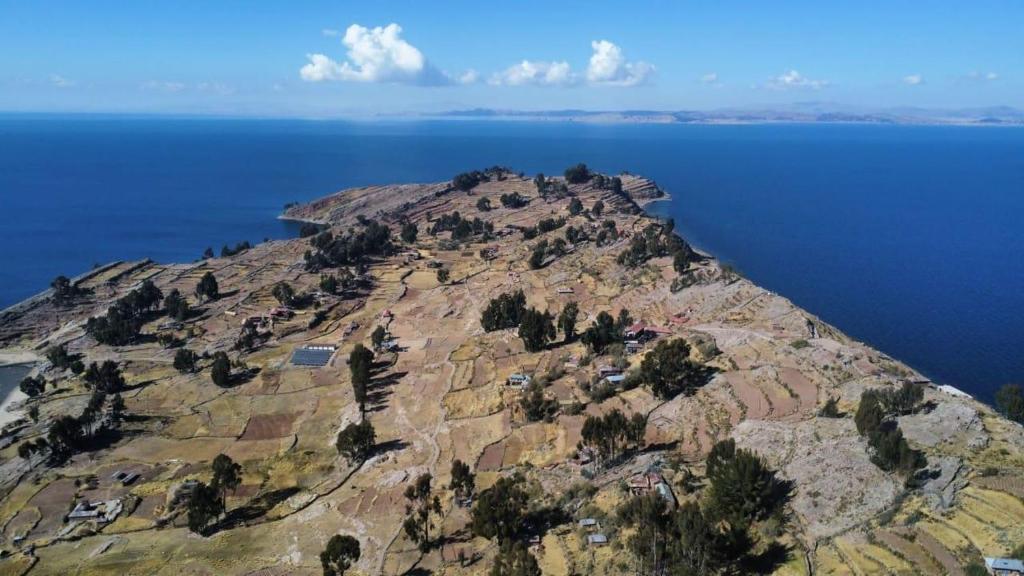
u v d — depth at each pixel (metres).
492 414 114.06
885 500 66.94
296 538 85.69
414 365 140.50
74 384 138.75
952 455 71.81
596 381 116.19
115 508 94.38
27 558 83.50
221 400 129.75
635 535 68.12
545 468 93.50
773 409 95.25
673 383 107.88
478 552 77.50
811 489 71.12
